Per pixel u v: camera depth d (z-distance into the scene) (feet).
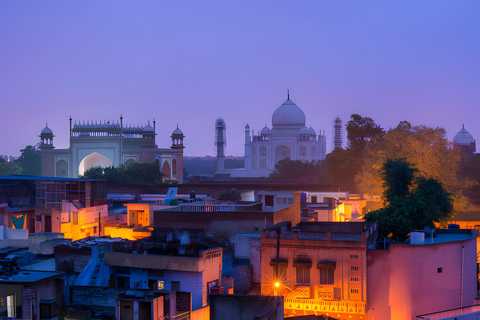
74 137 604.49
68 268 137.08
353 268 132.46
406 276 134.62
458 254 140.36
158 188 347.77
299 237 136.56
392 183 258.37
